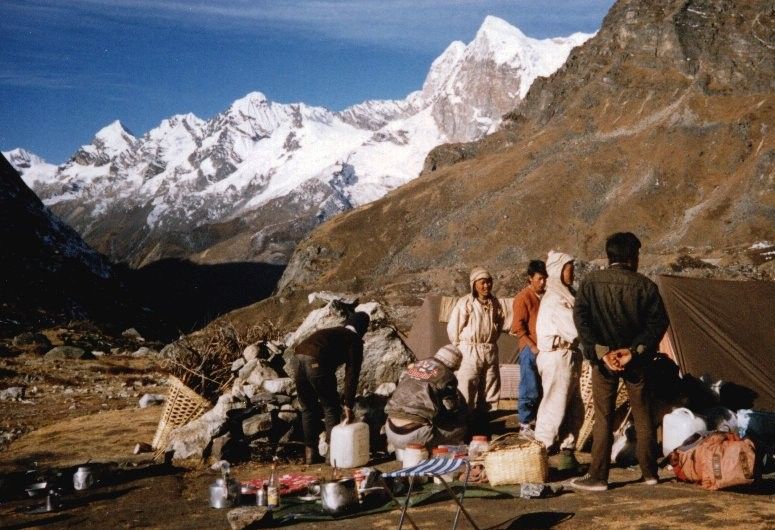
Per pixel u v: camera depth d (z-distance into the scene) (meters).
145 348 26.73
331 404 9.47
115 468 9.38
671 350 11.55
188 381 10.46
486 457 7.84
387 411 9.45
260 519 6.71
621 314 7.14
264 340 12.26
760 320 11.46
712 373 11.28
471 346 9.84
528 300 9.41
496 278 148.25
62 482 8.92
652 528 5.86
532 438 8.23
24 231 71.50
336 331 9.45
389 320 12.27
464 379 9.80
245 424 9.90
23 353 24.70
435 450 8.46
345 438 9.05
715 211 193.62
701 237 186.25
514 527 6.20
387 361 11.42
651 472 7.42
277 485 7.45
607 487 7.34
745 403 10.91
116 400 16.17
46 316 44.66
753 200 190.25
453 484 7.84
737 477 6.94
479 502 7.11
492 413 11.55
